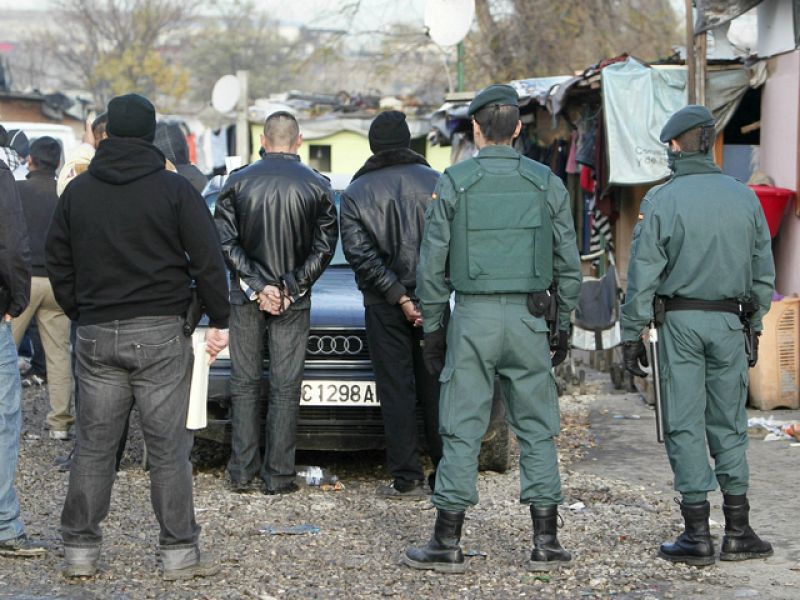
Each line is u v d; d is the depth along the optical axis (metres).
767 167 17.23
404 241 10.41
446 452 8.48
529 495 8.47
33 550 8.78
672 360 8.68
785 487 10.98
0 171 8.53
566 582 8.28
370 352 10.69
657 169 17.28
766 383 14.97
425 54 49.44
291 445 10.84
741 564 8.64
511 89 8.55
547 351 8.46
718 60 17.69
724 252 8.55
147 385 8.10
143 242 7.98
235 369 10.83
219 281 8.13
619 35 44.72
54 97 47.34
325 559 8.82
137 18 95.81
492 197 8.32
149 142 8.17
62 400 13.41
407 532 9.58
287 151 11.00
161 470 8.21
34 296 13.13
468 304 8.40
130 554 8.92
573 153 21.06
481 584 8.26
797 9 15.95
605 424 14.41
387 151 10.63
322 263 10.67
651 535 9.39
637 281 8.67
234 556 8.84
